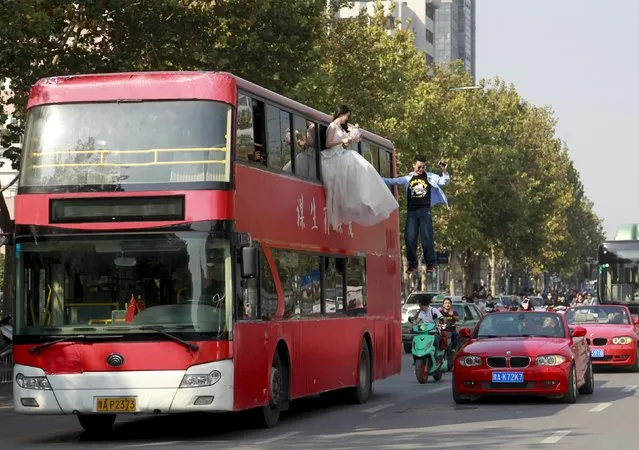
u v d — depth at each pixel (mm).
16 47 37062
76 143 21047
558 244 123000
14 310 20828
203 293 20547
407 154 69750
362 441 20062
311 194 25500
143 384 20406
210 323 20469
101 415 23312
